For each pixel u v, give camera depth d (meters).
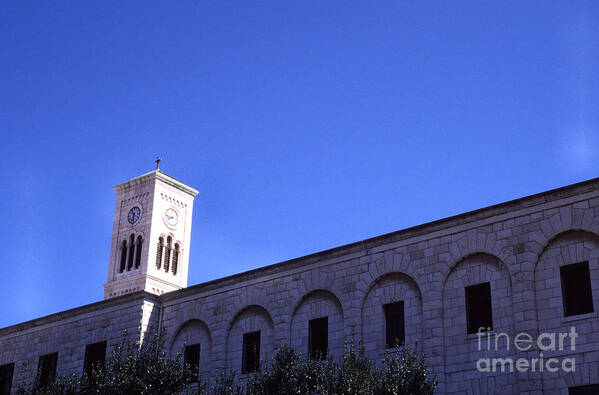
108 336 51.06
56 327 54.91
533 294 35.50
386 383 34.47
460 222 38.81
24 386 50.91
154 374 41.53
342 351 41.28
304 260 44.41
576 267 35.00
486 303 37.25
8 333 58.06
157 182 95.06
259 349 45.34
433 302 38.56
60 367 53.03
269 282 45.88
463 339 37.19
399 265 40.44
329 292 43.09
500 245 37.19
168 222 95.38
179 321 49.47
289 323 44.06
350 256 42.62
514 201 37.22
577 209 35.28
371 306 41.06
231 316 46.88
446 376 37.09
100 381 42.56
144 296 50.19
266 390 37.91
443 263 38.84
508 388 35.09
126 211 96.75
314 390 38.00
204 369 47.12
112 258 95.19
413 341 38.91
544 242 35.88
